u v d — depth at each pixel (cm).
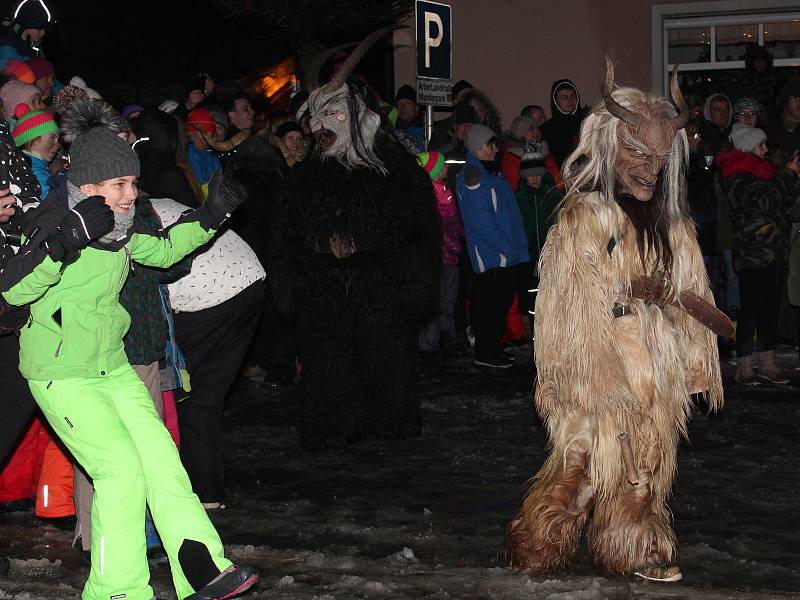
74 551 535
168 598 474
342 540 562
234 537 570
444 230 1114
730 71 1545
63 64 1720
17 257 408
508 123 1602
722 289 1134
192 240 455
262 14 1454
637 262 471
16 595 467
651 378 473
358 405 750
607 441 473
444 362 1096
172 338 540
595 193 473
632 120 461
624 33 1554
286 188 727
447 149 1132
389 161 719
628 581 479
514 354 1143
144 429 438
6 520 596
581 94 1574
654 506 488
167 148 680
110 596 424
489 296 1048
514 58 1588
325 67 1428
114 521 423
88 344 427
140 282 502
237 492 657
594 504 493
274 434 806
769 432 785
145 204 462
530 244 1156
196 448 612
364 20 1460
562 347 469
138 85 1761
